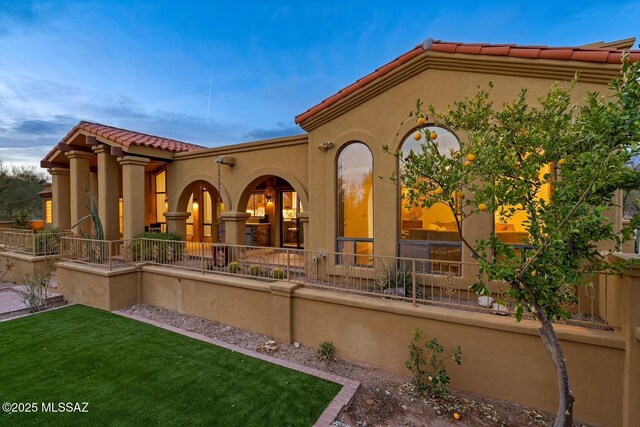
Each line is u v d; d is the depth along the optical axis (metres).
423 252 6.18
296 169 8.45
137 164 10.16
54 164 12.88
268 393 4.19
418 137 3.28
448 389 4.41
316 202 7.45
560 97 3.27
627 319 3.37
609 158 2.28
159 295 7.96
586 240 2.62
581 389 3.72
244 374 4.67
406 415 3.84
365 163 6.91
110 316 7.31
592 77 4.79
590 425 3.67
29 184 24.92
